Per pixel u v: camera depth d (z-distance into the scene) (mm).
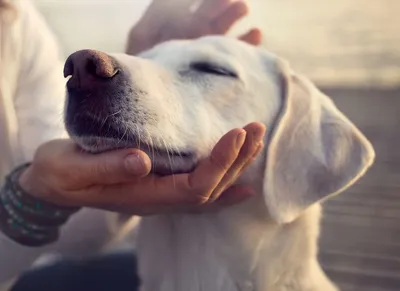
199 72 424
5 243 442
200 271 453
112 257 555
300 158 440
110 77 359
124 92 364
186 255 454
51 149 400
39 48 546
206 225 445
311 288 455
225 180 376
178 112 396
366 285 512
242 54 449
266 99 447
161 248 464
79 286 539
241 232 443
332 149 444
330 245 532
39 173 398
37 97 526
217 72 428
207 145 407
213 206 430
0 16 517
